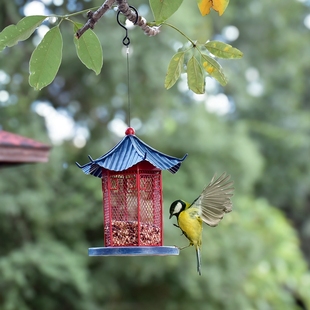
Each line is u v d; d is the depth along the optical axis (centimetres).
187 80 402
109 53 1226
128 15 381
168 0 317
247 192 1455
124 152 496
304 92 2145
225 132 1359
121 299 1269
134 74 1248
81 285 1154
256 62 1922
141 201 520
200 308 1252
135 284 1262
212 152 1300
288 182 1916
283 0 1922
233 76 1777
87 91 1300
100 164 489
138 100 1282
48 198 1191
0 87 1220
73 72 1276
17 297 1130
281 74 1927
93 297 1223
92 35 383
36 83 378
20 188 1177
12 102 1219
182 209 509
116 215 519
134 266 1216
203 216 499
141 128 1288
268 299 1350
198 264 497
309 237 2033
